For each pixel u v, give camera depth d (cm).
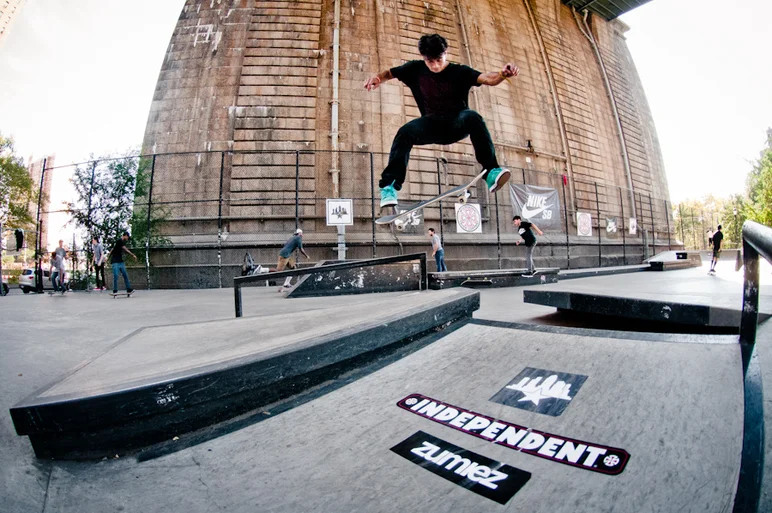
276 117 1185
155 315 488
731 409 126
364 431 153
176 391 157
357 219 1172
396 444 142
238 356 183
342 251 1108
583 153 1606
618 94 1884
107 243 1104
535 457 124
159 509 120
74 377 176
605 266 1509
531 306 476
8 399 196
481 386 180
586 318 382
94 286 1140
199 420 166
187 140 1164
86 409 146
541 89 1553
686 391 144
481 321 276
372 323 226
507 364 200
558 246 1436
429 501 109
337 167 1174
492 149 258
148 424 157
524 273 838
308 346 192
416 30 1350
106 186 1139
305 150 1144
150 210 1086
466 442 138
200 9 1291
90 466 146
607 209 1648
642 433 127
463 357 217
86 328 395
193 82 1212
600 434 131
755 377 125
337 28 1266
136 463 146
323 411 173
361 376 206
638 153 1883
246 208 1127
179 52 1246
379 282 791
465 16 1454
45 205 2414
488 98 1420
